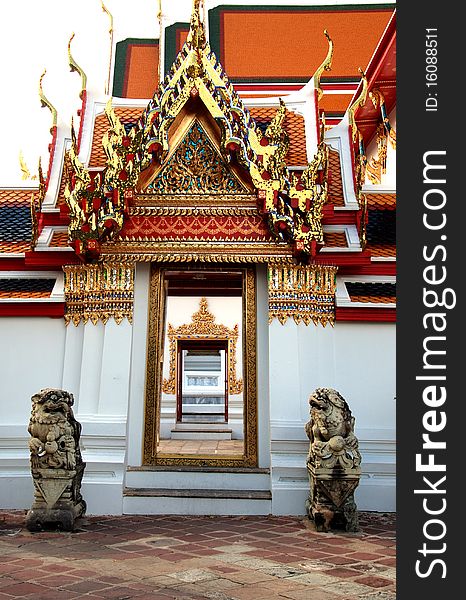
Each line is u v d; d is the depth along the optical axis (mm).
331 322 9289
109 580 5414
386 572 5746
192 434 16453
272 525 7824
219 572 5695
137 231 9148
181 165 9398
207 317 18203
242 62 22203
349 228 9641
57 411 7645
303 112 10547
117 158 8664
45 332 9344
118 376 8891
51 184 9906
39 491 7484
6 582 5340
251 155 9016
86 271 9281
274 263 9227
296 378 8945
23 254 9484
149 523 7891
